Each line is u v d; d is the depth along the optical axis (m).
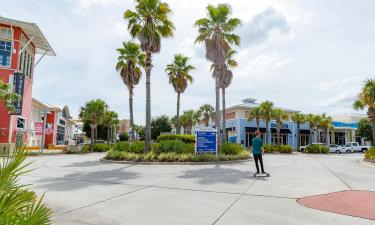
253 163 19.17
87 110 43.09
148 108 21.17
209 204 7.16
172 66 38.31
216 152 20.78
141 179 11.32
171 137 27.28
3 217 2.21
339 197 7.96
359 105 31.72
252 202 7.37
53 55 39.78
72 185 9.84
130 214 6.24
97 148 39.06
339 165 18.55
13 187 2.54
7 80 30.50
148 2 21.55
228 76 31.77
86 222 5.65
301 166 17.27
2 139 29.70
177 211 6.49
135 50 31.30
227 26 23.94
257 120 48.44
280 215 6.18
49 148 45.97
